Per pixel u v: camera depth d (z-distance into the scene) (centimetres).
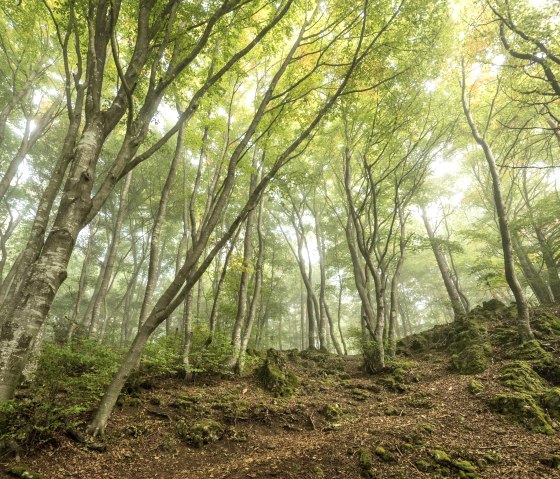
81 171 528
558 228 1593
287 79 1062
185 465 547
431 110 1423
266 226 2494
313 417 780
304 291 3791
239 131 1448
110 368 687
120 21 805
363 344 1216
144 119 631
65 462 474
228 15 766
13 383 432
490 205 1900
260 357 1326
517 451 550
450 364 1089
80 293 1716
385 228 1997
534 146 1706
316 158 1878
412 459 530
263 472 499
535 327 1118
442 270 1967
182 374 951
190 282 633
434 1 883
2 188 1165
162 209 1021
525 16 952
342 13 824
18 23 962
